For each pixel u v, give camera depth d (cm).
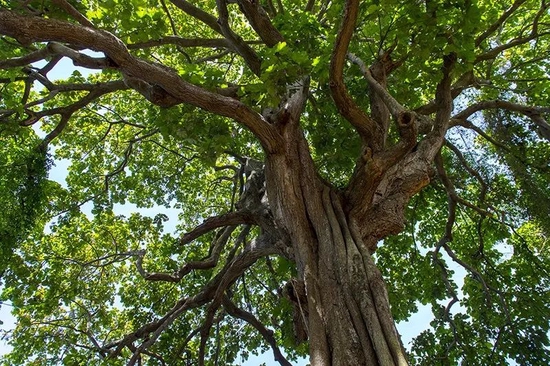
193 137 659
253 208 770
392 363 424
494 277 1059
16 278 1012
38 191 844
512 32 1097
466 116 928
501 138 1063
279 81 598
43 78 716
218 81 630
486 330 972
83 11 655
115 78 1181
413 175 689
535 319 960
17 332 1003
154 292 1167
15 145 870
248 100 640
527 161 1041
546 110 855
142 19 586
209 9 1205
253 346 1179
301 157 679
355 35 745
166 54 1155
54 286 1041
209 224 757
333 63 540
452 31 639
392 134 938
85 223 1160
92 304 1109
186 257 1210
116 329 1163
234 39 722
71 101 1108
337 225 594
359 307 490
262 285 1216
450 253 925
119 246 1173
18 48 704
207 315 888
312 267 565
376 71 749
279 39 714
